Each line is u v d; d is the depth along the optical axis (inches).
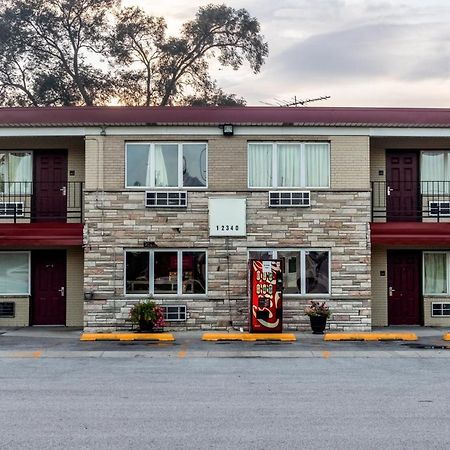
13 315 890.1
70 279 888.9
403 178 895.7
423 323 888.9
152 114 828.0
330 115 837.8
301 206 823.7
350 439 331.0
